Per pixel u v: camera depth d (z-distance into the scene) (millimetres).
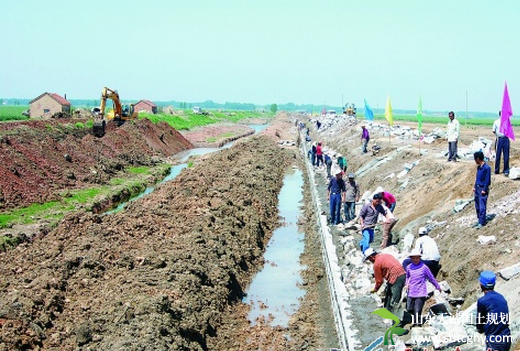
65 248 15414
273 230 22141
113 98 47875
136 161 39281
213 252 15734
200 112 119062
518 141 33844
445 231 13820
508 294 9508
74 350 9938
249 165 34000
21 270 13977
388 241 15117
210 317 12469
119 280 13016
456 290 11047
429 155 23828
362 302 12289
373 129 44344
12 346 9742
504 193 14141
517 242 10961
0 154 25656
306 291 15086
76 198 24938
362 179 27766
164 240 16422
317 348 11484
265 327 12562
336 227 18734
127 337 9977
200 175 28312
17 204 22219
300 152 52312
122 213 19625
